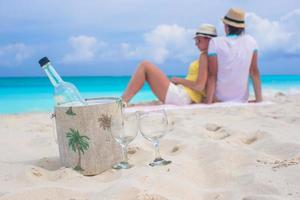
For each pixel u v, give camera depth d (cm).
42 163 278
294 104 553
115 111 251
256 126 372
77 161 246
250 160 253
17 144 353
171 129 382
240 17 554
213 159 259
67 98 258
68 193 204
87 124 245
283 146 276
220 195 203
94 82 2272
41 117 526
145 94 1079
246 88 573
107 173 246
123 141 251
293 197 189
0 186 223
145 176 216
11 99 1025
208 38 564
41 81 2247
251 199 191
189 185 215
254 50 560
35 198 199
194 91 560
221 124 383
